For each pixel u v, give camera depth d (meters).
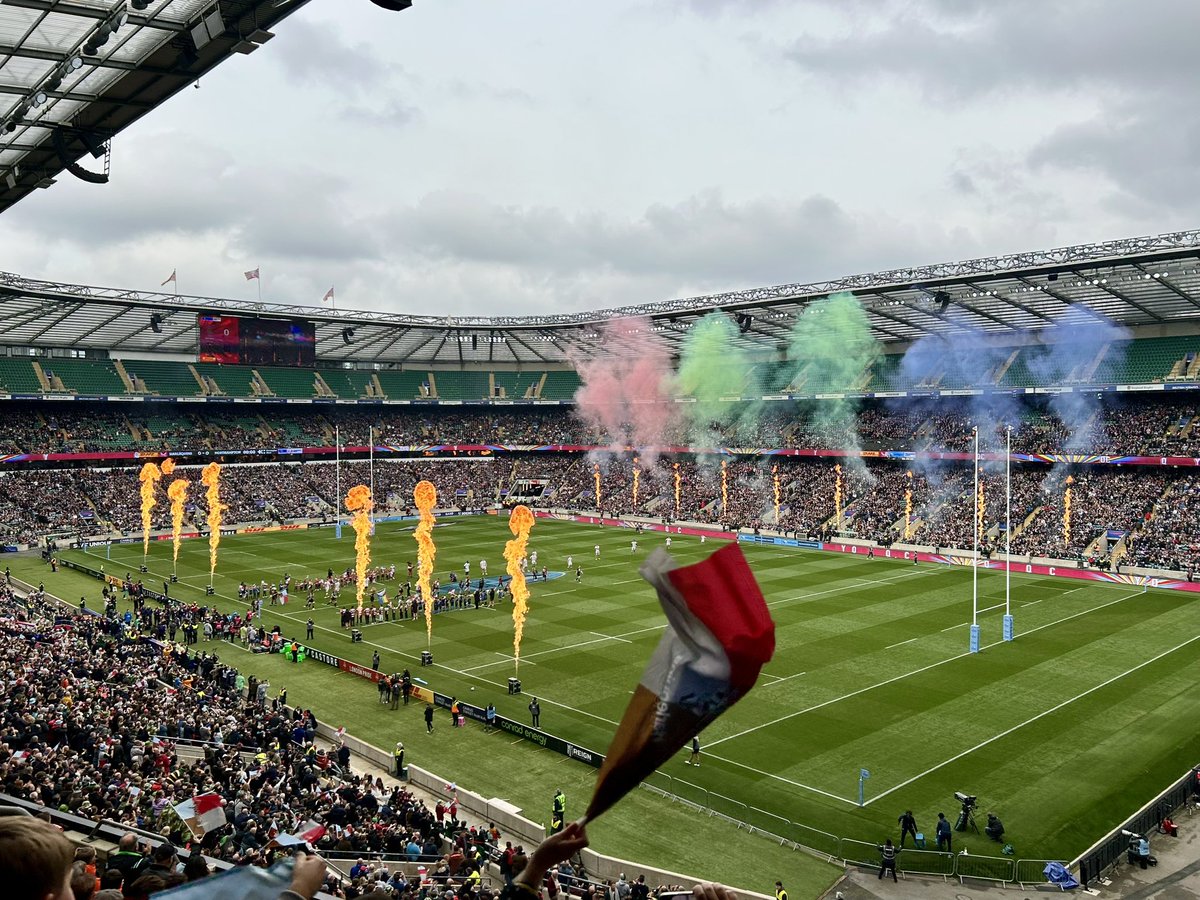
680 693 4.09
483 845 28.41
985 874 28.73
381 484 129.25
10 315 94.81
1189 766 36.69
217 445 120.31
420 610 65.94
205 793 22.67
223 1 22.20
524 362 144.62
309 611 65.81
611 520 118.38
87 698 34.81
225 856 19.44
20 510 99.12
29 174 32.56
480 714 43.69
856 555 91.50
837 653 53.84
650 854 30.27
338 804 28.94
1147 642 56.12
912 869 29.08
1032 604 67.62
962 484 102.00
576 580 77.94
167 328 110.69
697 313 98.12
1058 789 34.72
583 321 112.25
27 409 112.38
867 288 81.88
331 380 133.62
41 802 19.30
